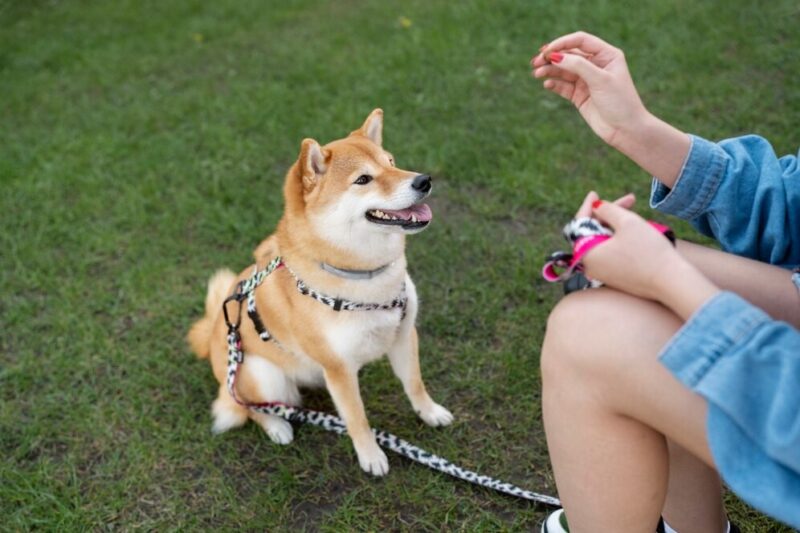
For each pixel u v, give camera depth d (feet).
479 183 13.98
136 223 13.96
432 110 16.14
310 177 8.42
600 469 4.94
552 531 6.88
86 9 23.93
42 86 19.25
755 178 5.80
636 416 4.68
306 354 9.09
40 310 12.23
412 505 8.53
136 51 20.79
